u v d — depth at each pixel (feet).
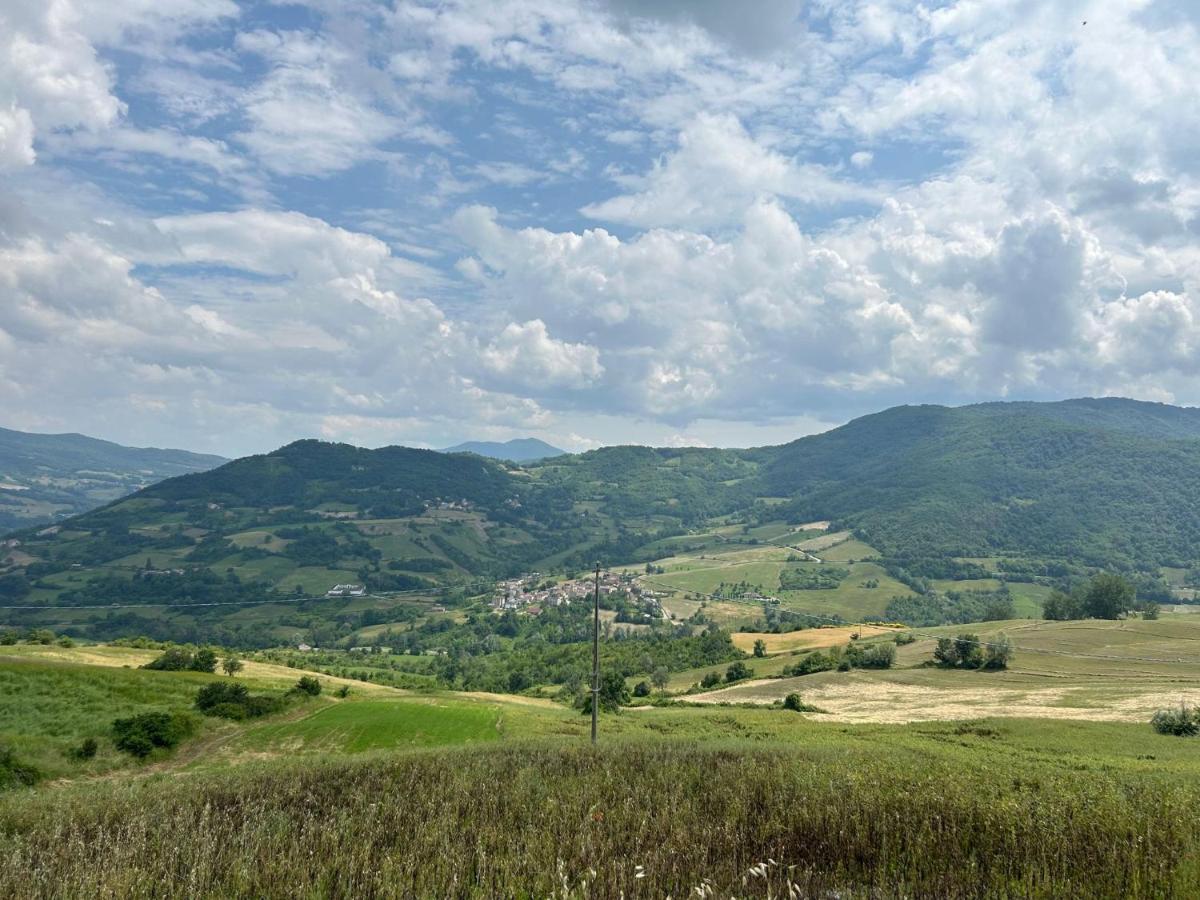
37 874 30.60
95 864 32.04
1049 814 36.47
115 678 178.70
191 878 28.73
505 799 46.01
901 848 33.27
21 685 163.32
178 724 155.33
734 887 27.02
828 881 28.81
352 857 30.99
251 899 28.07
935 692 237.86
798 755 76.18
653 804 43.29
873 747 100.63
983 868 30.66
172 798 54.80
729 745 95.35
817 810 38.11
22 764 123.03
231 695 178.70
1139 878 28.12
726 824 35.76
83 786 79.10
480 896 26.53
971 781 49.70
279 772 72.23
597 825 35.99
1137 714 172.45
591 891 26.17
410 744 156.56
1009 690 227.20
